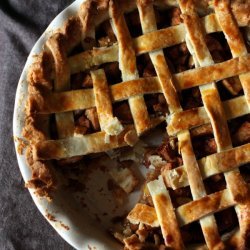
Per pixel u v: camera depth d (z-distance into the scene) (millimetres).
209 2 546
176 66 545
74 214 539
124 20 545
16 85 641
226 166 503
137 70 535
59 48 537
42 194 525
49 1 655
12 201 606
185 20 537
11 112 632
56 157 522
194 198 500
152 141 562
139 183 565
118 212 558
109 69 543
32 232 596
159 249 494
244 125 518
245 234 489
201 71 526
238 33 530
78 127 531
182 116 519
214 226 496
